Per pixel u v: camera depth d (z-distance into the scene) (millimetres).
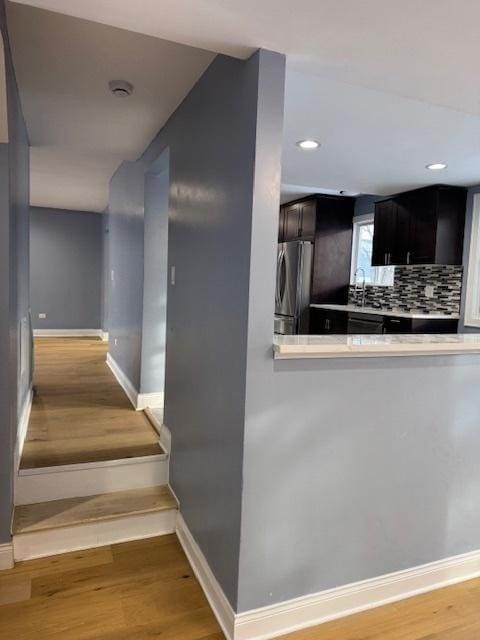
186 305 2344
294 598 1790
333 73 1777
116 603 1894
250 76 1629
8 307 1958
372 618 1866
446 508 2082
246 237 1637
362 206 5699
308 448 1755
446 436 2041
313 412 1748
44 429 3078
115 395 3975
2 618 1781
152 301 3557
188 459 2283
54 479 2459
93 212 8055
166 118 2768
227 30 1465
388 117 2670
